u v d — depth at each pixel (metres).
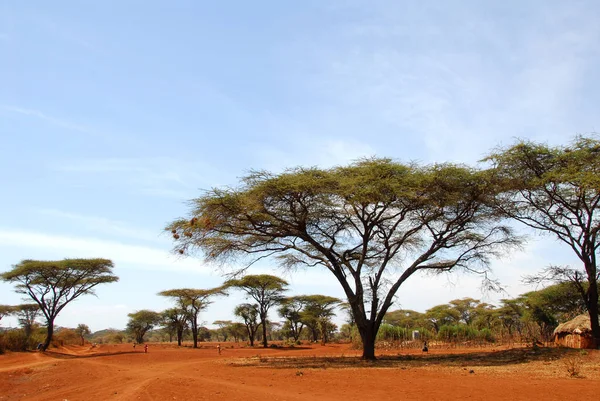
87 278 46.88
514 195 26.23
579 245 25.59
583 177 22.14
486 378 15.91
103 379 19.08
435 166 23.66
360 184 23.53
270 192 23.38
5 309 61.34
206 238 25.36
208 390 13.77
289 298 66.12
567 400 11.19
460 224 25.83
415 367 20.69
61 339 60.03
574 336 27.94
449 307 74.12
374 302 26.27
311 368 21.30
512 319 59.84
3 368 26.83
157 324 84.81
